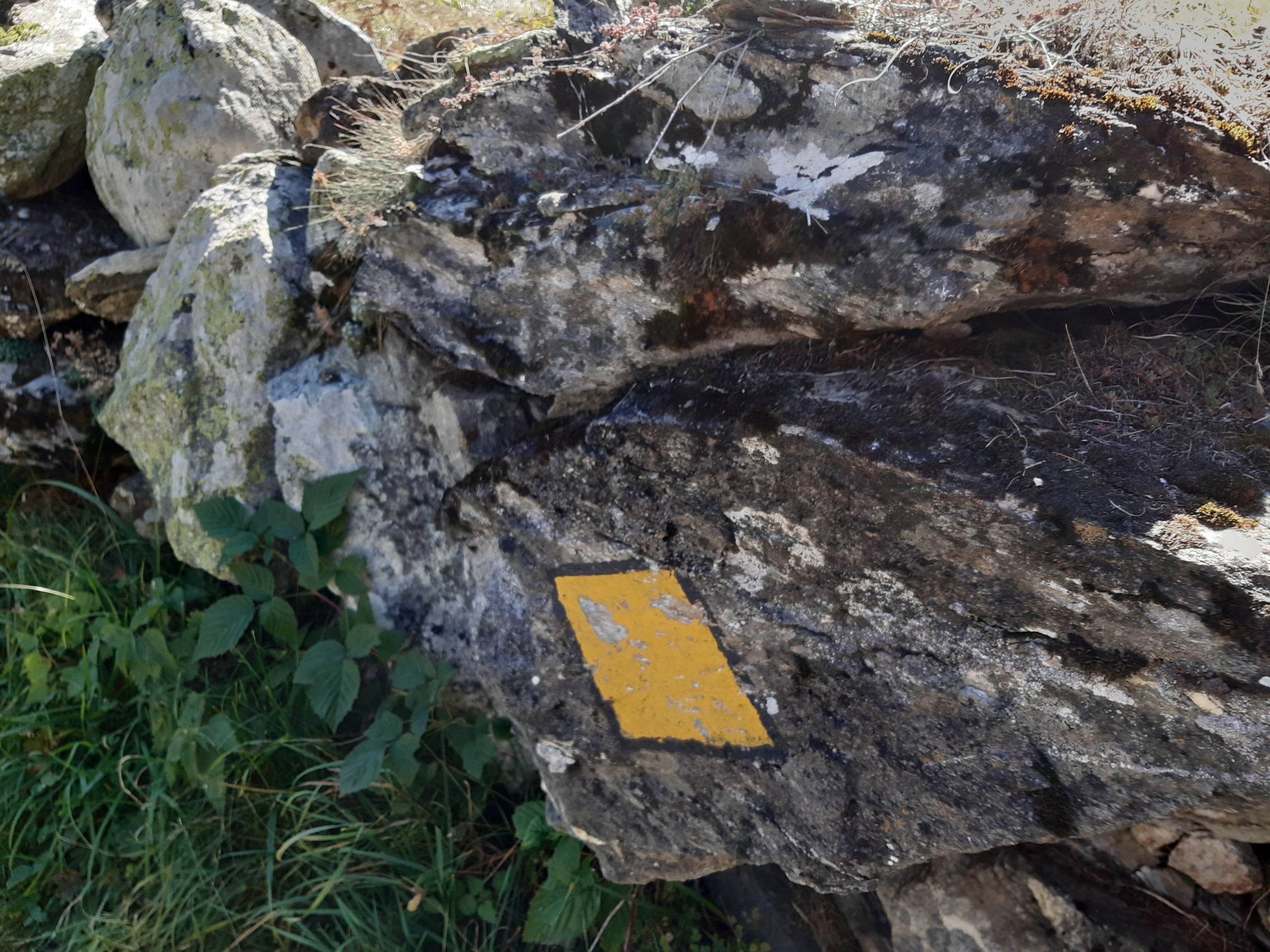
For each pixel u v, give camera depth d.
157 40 3.02
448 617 2.44
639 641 2.06
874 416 1.64
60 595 2.78
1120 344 1.70
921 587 1.66
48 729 2.62
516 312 2.03
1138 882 1.93
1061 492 1.44
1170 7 1.55
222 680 2.77
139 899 2.45
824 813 1.97
